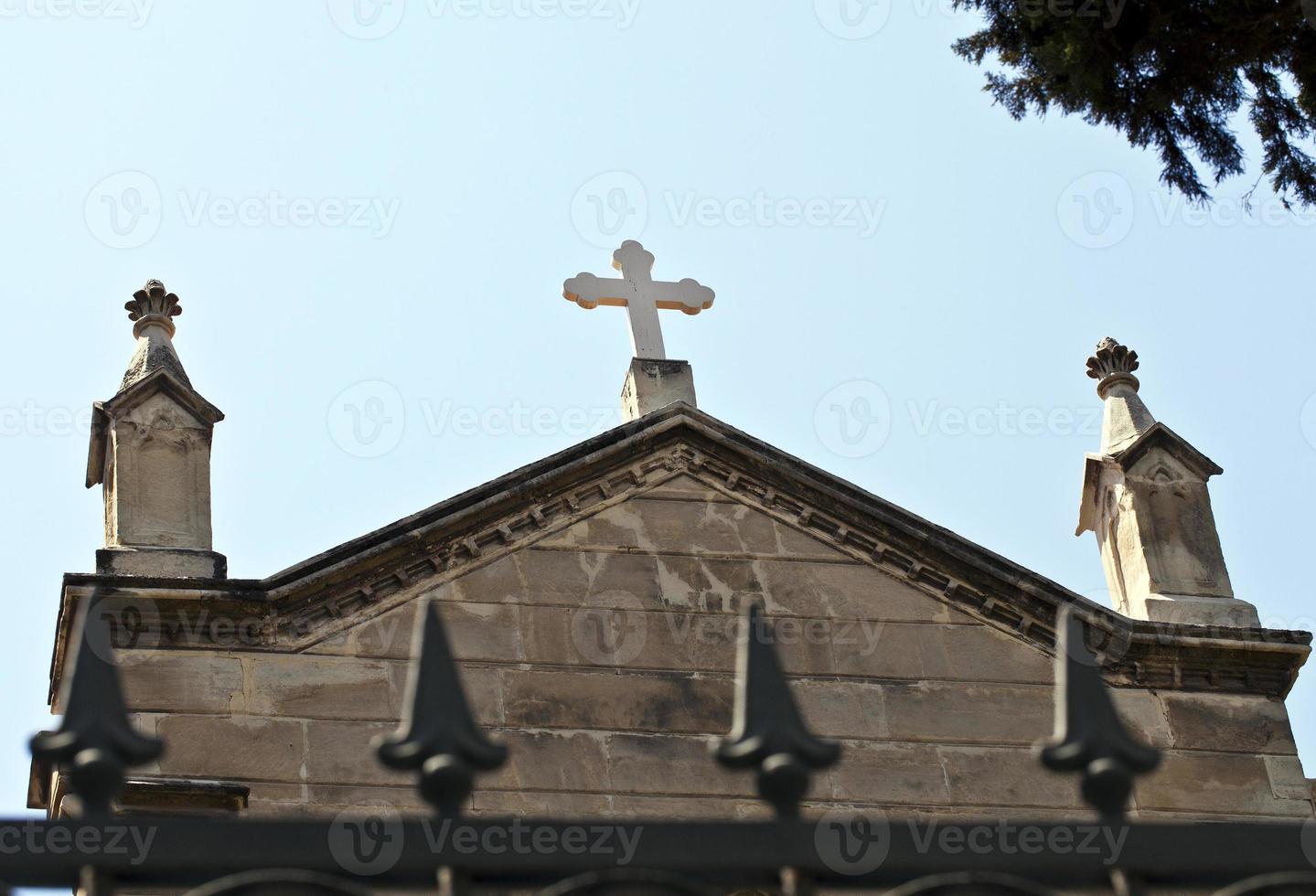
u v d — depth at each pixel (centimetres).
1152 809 2080
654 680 2052
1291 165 2391
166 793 1841
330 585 2045
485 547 2123
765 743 713
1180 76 2362
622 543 2164
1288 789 2123
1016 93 2406
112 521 2094
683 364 2386
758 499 2234
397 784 1923
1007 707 2117
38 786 1923
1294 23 2319
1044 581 2202
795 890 692
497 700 2005
